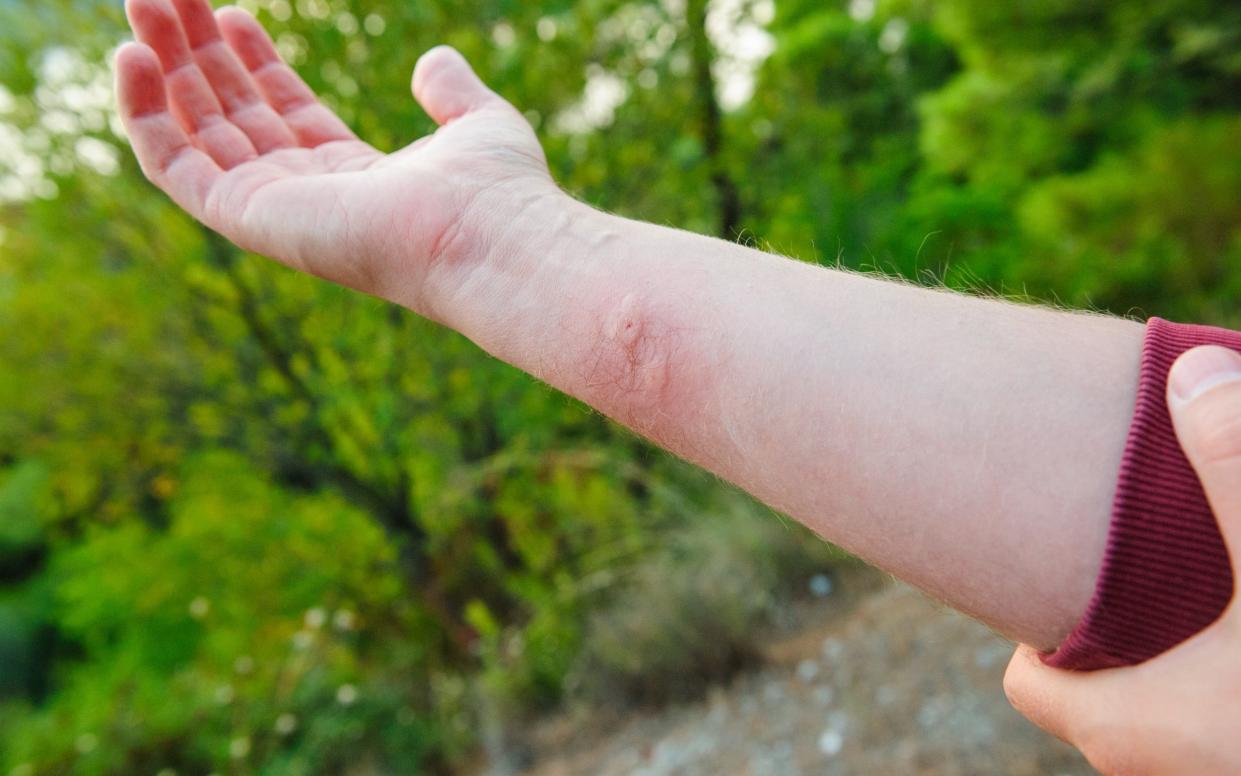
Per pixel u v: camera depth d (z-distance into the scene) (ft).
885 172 23.52
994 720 6.99
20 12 13.47
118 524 19.29
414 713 13.42
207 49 2.83
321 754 12.69
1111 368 1.55
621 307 1.98
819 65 29.73
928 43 31.48
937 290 1.95
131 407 16.53
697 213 16.30
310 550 17.63
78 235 15.12
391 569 17.33
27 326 15.98
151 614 20.72
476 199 2.32
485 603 15.30
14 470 24.20
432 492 15.21
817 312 1.80
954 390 1.60
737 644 9.71
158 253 15.07
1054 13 18.71
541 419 14.32
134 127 2.65
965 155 21.66
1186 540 1.36
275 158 2.74
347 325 14.44
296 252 2.48
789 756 7.65
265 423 16.16
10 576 45.24
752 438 1.76
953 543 1.54
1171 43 18.24
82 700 17.51
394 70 12.98
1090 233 19.16
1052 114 20.13
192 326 15.83
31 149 13.97
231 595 17.98
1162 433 1.42
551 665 11.45
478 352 13.88
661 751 8.84
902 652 8.53
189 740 14.38
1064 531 1.46
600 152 14.52
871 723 7.63
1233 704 1.31
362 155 2.74
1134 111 19.12
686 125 15.29
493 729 10.94
